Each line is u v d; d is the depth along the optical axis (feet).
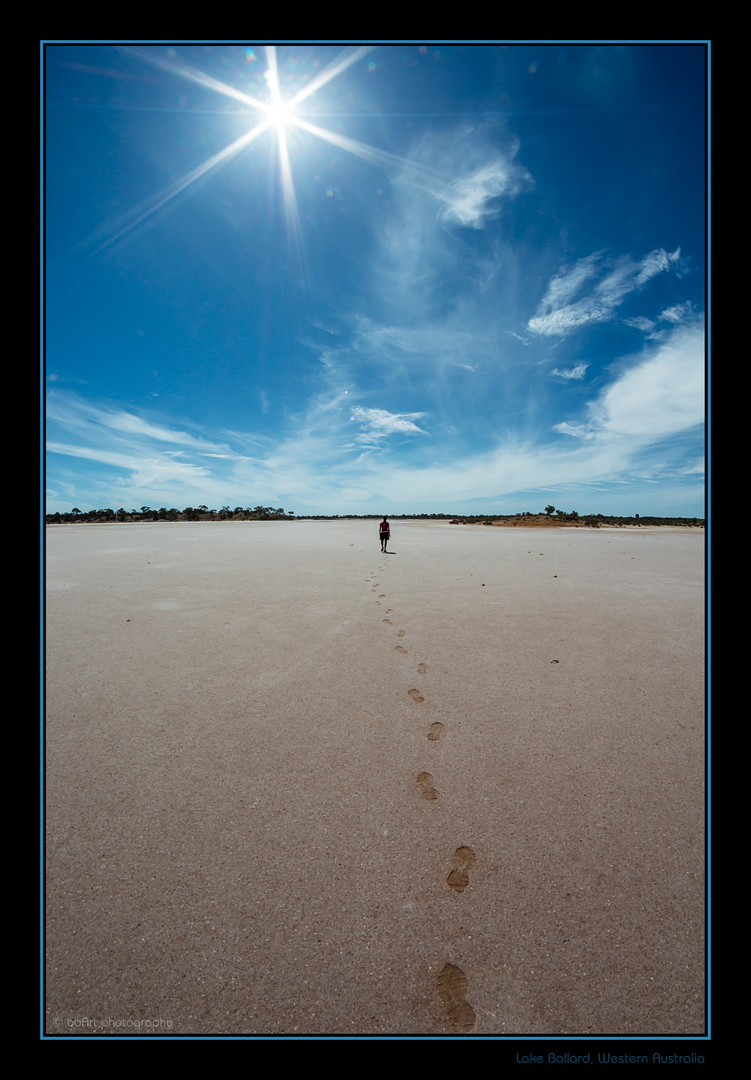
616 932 6.24
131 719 12.40
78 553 55.42
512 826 8.23
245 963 5.87
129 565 43.86
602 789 9.31
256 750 10.82
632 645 18.83
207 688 14.47
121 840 7.91
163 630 20.92
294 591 30.40
